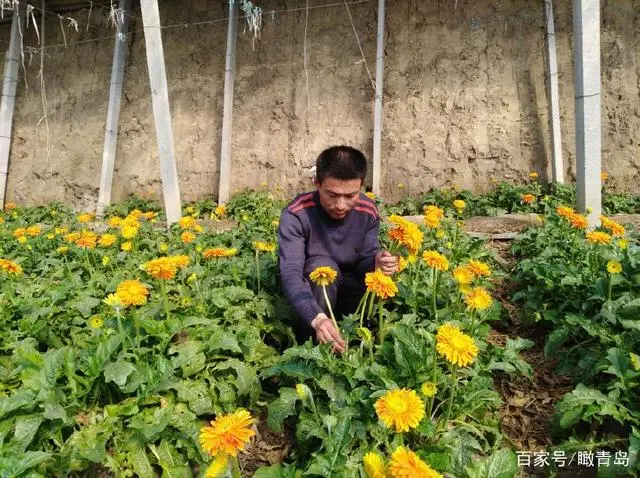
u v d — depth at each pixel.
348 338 2.27
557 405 1.92
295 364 2.07
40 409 1.86
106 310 2.88
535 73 7.66
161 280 2.37
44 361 1.99
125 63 9.70
